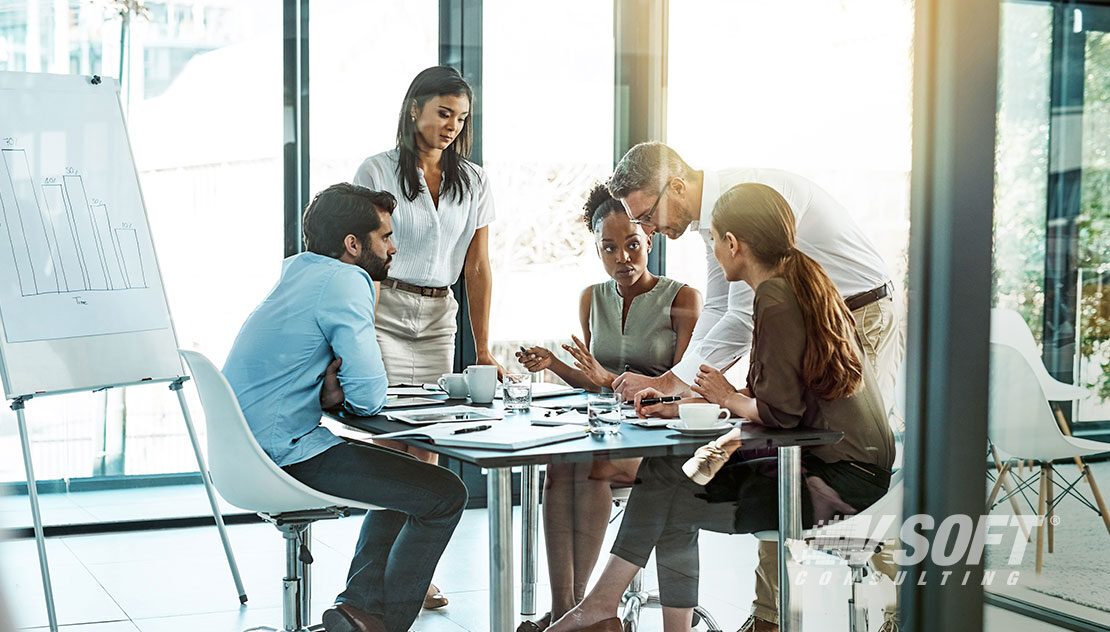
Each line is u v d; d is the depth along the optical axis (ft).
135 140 7.89
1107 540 9.82
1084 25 9.68
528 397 7.40
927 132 9.08
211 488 8.15
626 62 8.28
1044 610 9.59
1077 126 9.74
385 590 7.32
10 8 7.59
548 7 8.16
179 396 8.01
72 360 7.56
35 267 7.51
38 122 7.60
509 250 8.11
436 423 6.93
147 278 7.92
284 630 7.33
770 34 8.68
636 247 8.26
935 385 9.16
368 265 7.57
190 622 7.65
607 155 8.29
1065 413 9.77
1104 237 9.86
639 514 7.84
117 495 8.05
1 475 7.77
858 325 8.74
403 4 7.99
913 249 9.07
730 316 8.36
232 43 7.98
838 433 8.66
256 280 8.20
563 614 7.74
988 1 9.04
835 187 8.81
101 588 7.80
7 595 7.62
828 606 8.72
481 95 8.06
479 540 7.31
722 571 8.17
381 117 8.02
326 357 7.07
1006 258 9.57
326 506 7.16
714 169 8.52
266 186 8.13
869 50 8.93
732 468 8.13
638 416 8.02
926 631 9.21
